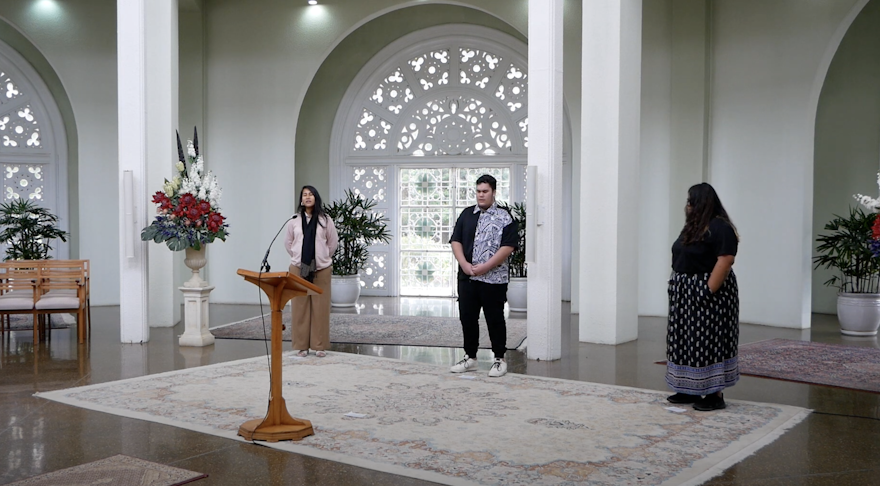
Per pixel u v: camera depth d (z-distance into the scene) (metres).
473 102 14.06
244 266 12.96
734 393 5.91
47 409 5.27
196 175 8.25
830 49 9.62
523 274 12.03
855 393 5.91
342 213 12.56
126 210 8.35
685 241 5.24
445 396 5.70
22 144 12.75
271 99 12.81
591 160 8.57
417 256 14.45
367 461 4.05
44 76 12.80
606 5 8.41
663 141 11.24
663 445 4.37
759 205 10.45
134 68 8.38
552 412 5.18
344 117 14.39
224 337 8.87
